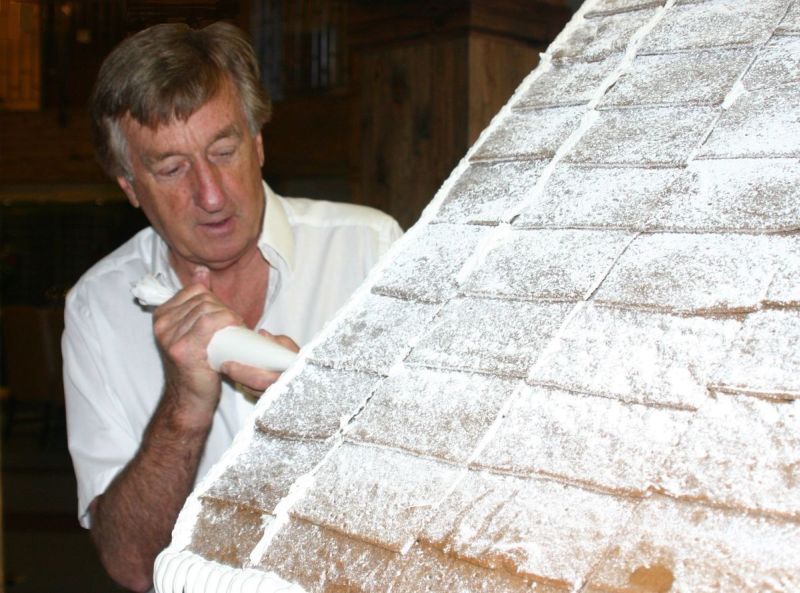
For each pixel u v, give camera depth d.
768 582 0.48
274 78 5.89
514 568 0.56
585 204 0.73
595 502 0.56
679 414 0.57
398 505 0.64
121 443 1.57
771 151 0.66
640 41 0.84
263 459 0.76
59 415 7.12
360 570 0.62
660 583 0.51
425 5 3.13
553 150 0.80
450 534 0.60
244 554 0.70
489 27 3.06
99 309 1.61
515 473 0.60
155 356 1.59
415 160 3.24
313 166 5.93
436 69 3.14
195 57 1.38
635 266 0.66
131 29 1.71
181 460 1.27
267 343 1.02
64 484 5.30
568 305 0.67
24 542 4.12
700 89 0.75
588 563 0.54
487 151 0.86
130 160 1.47
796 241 0.60
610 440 0.58
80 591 3.49
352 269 1.70
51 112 6.81
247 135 1.45
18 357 6.34
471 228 0.80
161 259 1.63
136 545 1.37
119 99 1.38
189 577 0.71
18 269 7.86
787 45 0.74
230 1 1.69
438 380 0.70
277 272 1.64
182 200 1.43
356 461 0.69
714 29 0.80
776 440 0.52
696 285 0.62
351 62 3.65
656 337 0.62
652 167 0.72
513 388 0.65
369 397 0.73
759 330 0.57
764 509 0.50
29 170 7.11
